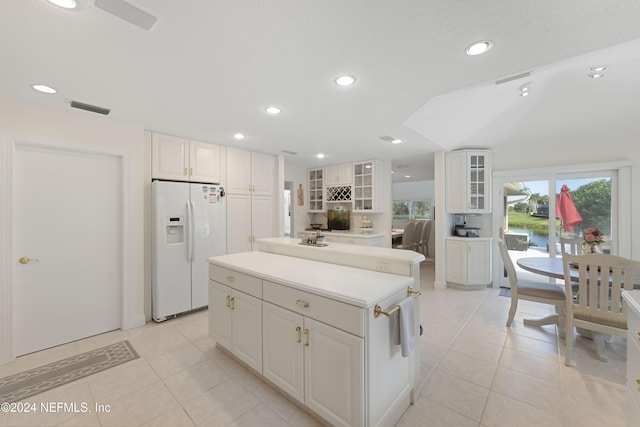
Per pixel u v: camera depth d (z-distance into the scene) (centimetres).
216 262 236
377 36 142
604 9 120
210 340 266
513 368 217
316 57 162
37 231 241
